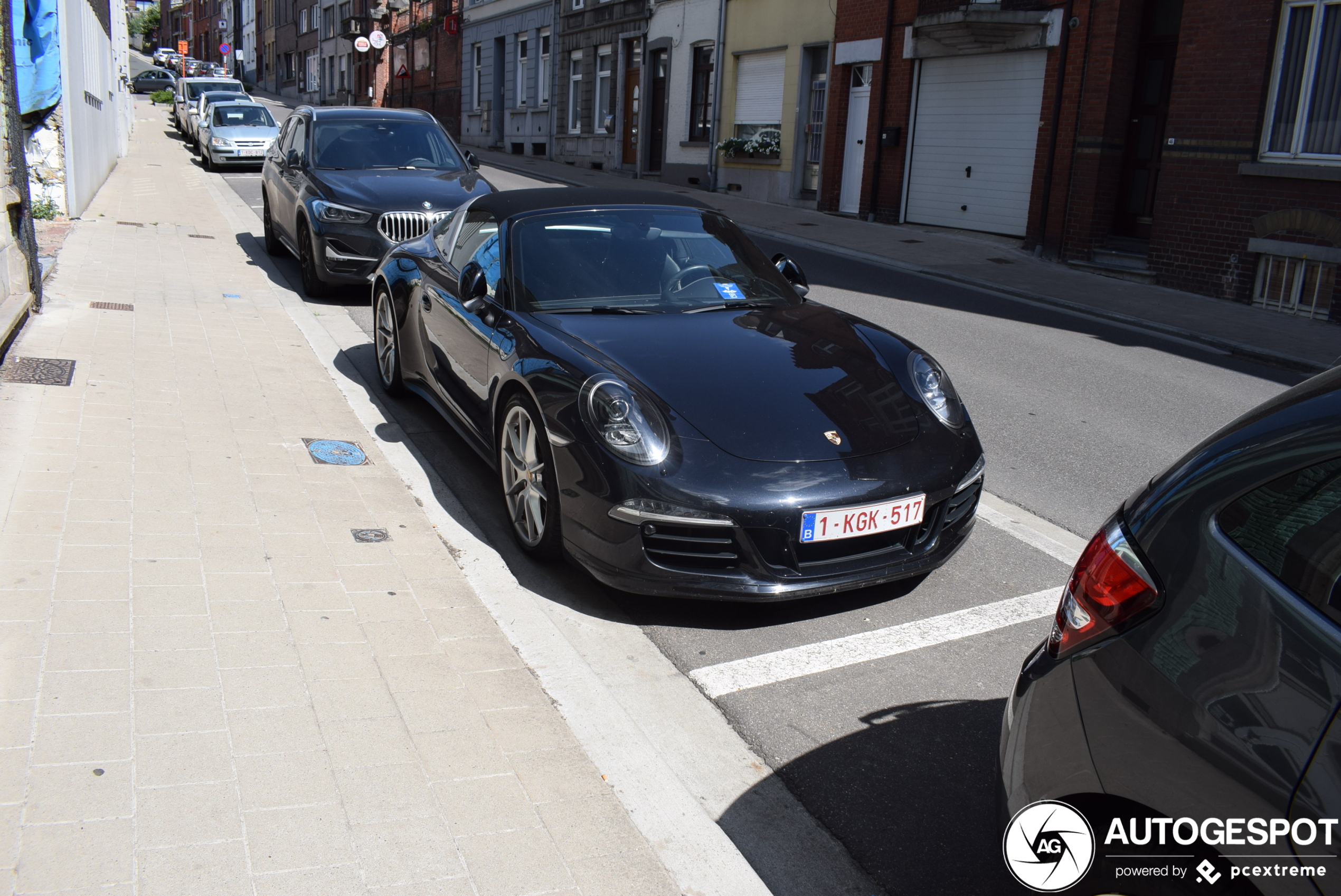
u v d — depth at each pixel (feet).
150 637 10.68
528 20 106.83
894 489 12.11
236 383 20.31
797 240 54.95
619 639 12.24
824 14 65.57
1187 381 27.78
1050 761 6.47
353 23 160.86
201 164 71.67
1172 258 44.32
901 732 10.60
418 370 18.94
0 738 8.82
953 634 12.73
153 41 357.82
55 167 37.96
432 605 12.25
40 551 12.26
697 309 15.58
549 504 13.10
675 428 12.14
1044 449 21.06
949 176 58.18
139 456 15.69
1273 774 5.21
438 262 18.92
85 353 20.79
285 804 8.41
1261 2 40.01
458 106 129.18
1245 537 5.80
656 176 86.48
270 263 35.12
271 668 10.40
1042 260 50.24
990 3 51.39
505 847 8.25
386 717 9.82
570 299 15.43
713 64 77.20
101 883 7.36
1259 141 40.78
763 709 10.91
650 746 9.96
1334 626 5.23
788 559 11.77
